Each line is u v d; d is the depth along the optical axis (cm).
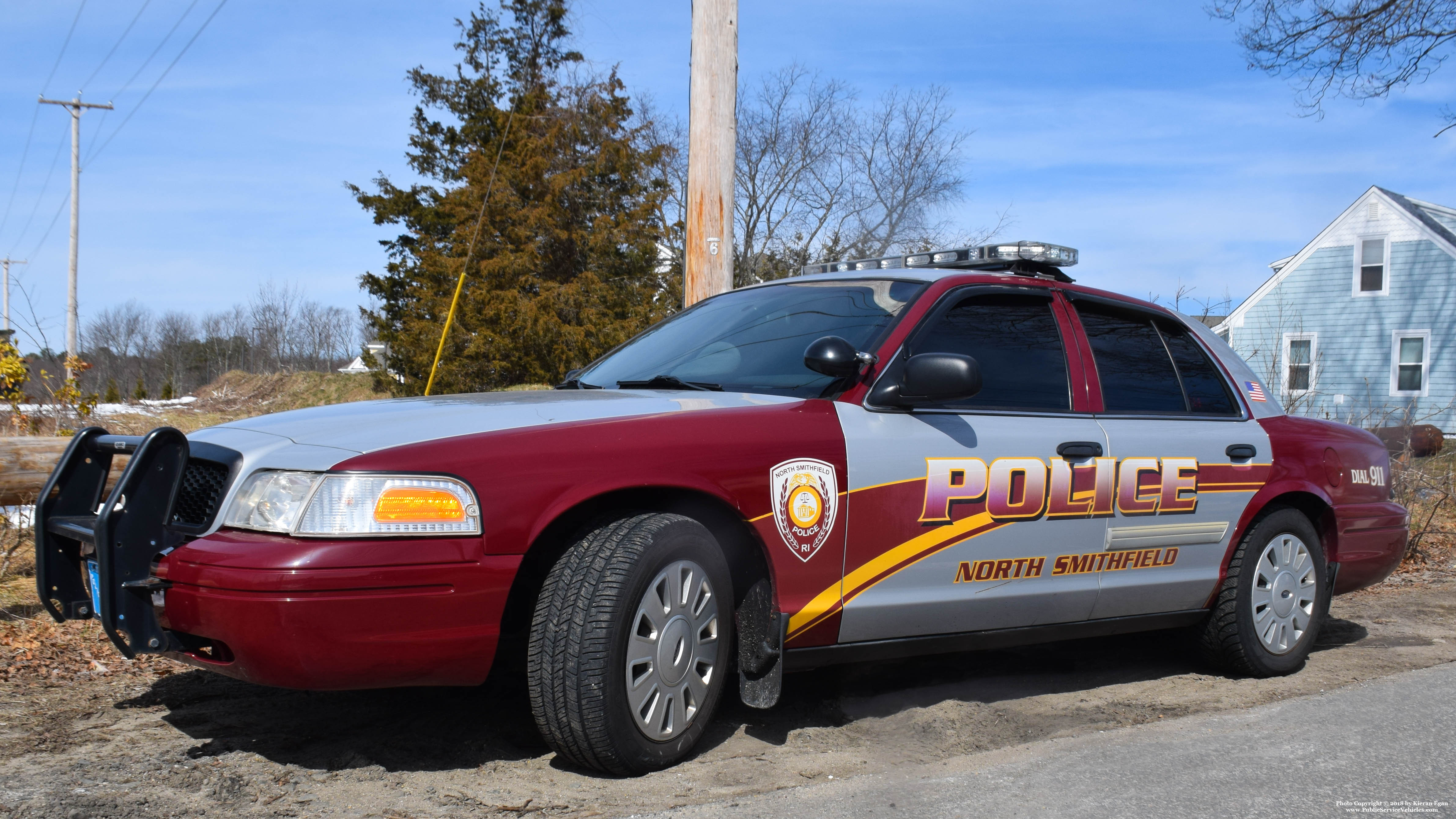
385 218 3012
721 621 318
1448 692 406
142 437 307
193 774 299
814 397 348
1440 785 301
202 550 273
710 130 731
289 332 5994
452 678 283
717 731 348
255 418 339
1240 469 439
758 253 3519
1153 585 414
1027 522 375
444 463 279
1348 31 1437
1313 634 464
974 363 330
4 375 754
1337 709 381
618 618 288
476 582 277
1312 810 281
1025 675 441
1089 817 274
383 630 268
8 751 316
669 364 402
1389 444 998
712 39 730
